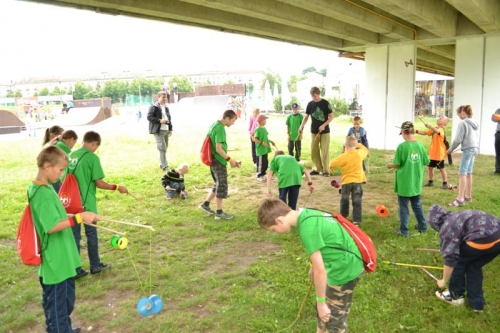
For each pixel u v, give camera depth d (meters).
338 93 58.00
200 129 22.88
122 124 28.38
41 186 3.00
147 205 7.41
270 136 18.89
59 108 45.28
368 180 9.52
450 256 3.74
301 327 3.54
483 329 3.54
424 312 3.80
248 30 11.90
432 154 8.49
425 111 33.31
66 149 4.98
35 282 4.56
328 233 2.78
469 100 13.69
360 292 4.09
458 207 7.11
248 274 4.67
